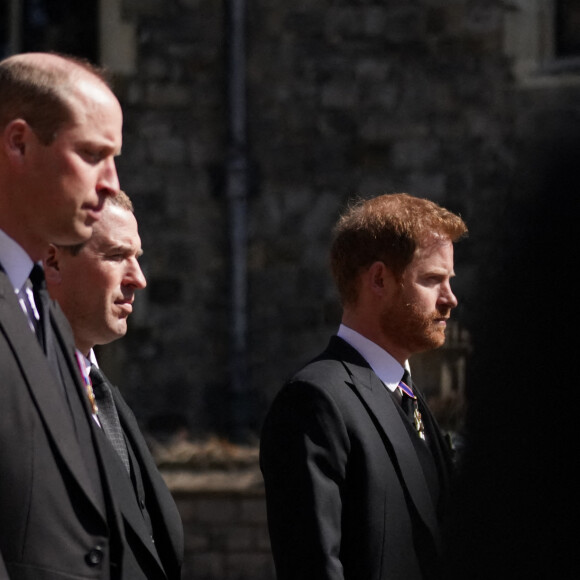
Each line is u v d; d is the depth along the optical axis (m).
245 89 17.20
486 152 16.94
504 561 2.77
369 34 17.19
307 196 17.25
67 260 5.54
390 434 5.27
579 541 2.63
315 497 5.00
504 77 16.89
